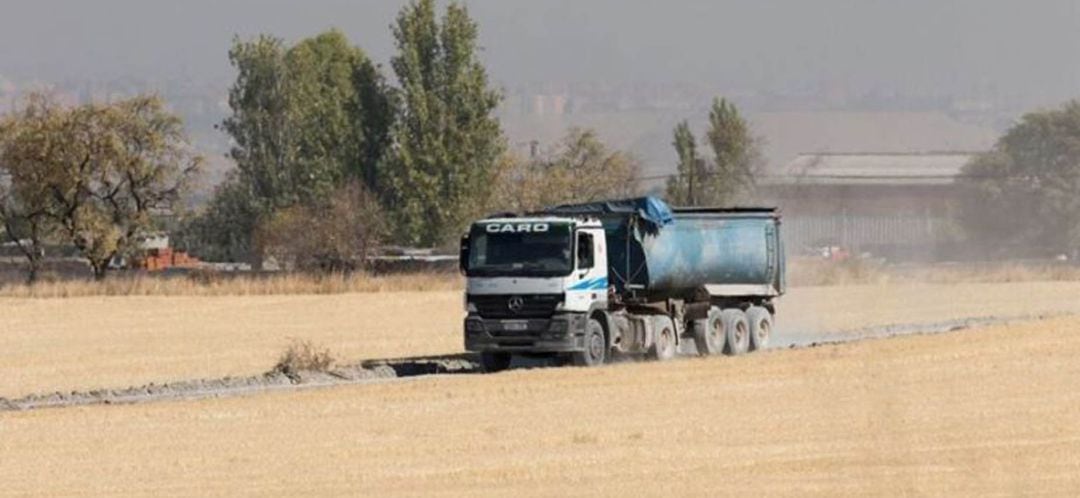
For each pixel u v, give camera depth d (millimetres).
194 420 89688
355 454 76312
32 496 66438
